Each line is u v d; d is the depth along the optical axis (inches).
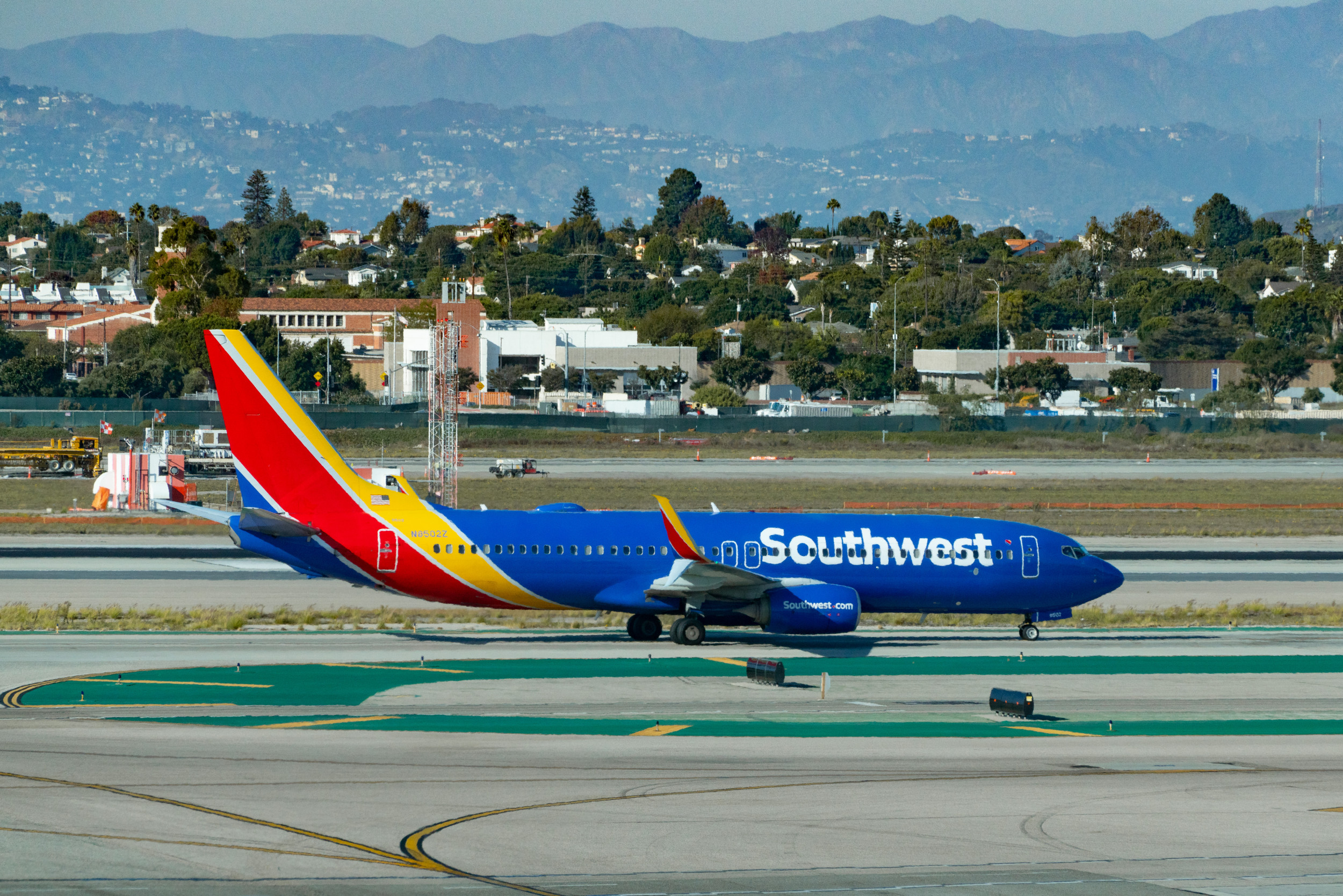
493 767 4635.8
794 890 3378.4
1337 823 4185.5
